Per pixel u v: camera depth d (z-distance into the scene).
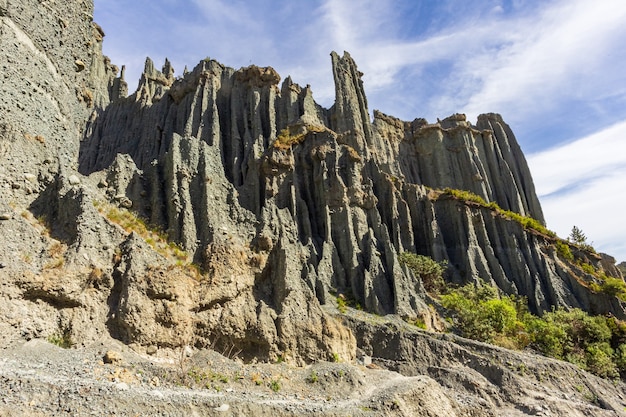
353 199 52.31
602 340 47.47
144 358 20.11
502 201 78.12
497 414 30.58
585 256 66.06
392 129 81.12
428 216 60.59
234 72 70.81
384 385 26.12
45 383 15.10
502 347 40.31
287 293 27.48
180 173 31.02
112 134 72.06
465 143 79.12
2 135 19.84
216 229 28.20
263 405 19.58
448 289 50.62
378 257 47.84
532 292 55.78
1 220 18.44
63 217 21.27
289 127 60.72
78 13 27.89
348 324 37.75
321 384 23.84
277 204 51.81
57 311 18.89
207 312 24.12
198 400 18.06
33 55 22.62
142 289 21.44
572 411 32.03
